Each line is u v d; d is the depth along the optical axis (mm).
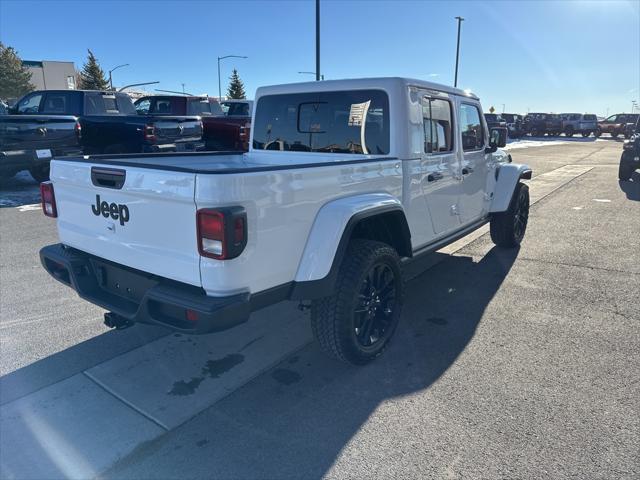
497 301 4613
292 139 4480
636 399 3002
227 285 2520
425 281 5176
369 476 2395
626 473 2395
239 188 2471
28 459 2521
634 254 6125
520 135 41469
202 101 15062
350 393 3104
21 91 53125
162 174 2584
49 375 3316
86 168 3098
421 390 3129
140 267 2883
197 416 2871
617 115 42969
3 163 9484
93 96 11883
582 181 13258
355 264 3189
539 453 2537
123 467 2469
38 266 5551
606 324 4086
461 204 4918
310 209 2914
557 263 5770
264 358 3557
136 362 3492
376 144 3900
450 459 2504
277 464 2480
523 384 3184
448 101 4453
